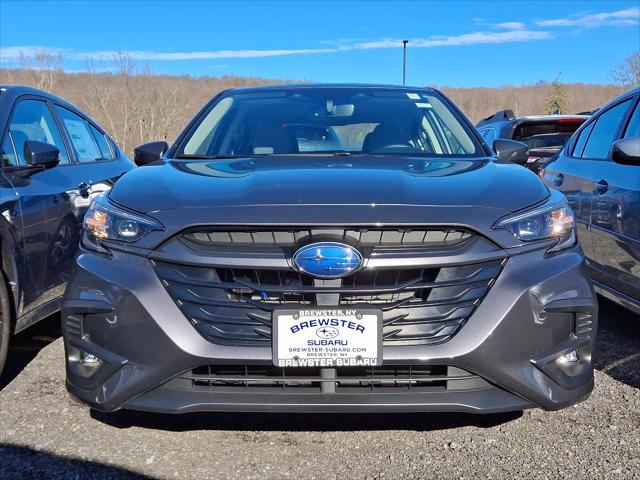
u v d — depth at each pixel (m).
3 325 3.21
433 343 2.36
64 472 2.52
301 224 2.35
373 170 2.88
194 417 2.99
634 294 3.69
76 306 2.48
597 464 2.54
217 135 3.67
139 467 2.56
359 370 2.41
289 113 3.83
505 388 2.40
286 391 2.39
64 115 4.53
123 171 5.02
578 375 2.50
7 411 3.05
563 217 2.60
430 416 2.99
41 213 3.61
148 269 2.42
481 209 2.46
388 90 4.15
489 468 2.53
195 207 2.46
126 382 2.40
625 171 3.83
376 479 2.47
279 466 2.56
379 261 2.32
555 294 2.43
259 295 2.40
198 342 2.35
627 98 4.35
